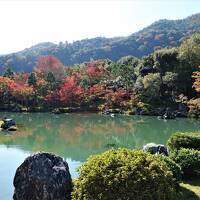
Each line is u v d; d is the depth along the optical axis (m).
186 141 16.45
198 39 63.97
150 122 46.84
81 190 9.85
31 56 163.25
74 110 62.41
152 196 9.44
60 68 86.56
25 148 28.23
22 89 65.62
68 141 32.53
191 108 49.59
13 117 53.78
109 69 80.69
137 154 10.37
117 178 9.50
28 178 10.59
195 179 14.91
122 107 60.22
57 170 10.70
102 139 33.78
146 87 59.72
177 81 60.75
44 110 63.56
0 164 21.41
